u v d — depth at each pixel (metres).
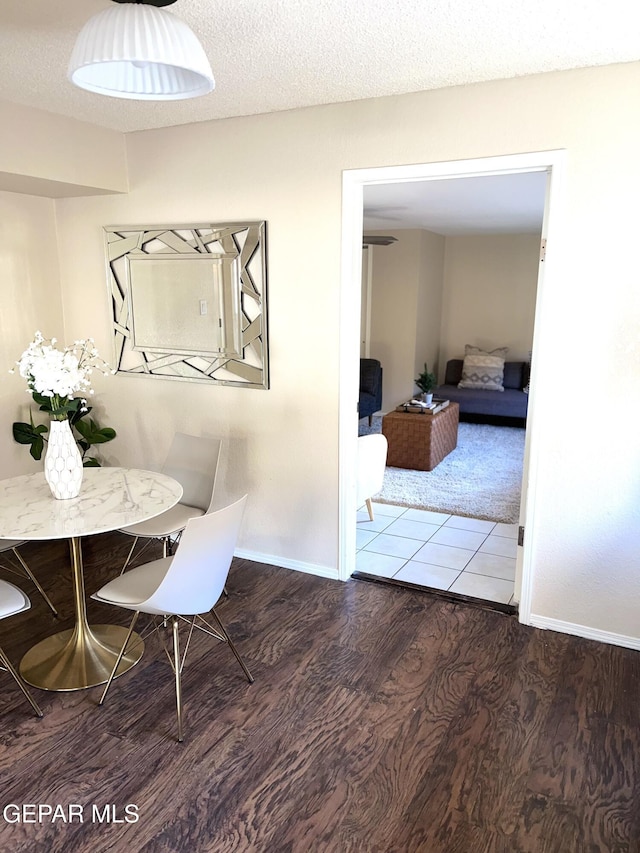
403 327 7.74
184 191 3.38
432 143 2.70
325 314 3.10
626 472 2.59
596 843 1.76
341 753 2.10
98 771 2.03
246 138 3.13
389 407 8.02
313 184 3.00
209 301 3.40
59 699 2.38
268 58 2.28
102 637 2.79
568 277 2.54
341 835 1.78
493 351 8.22
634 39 2.09
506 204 5.23
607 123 2.38
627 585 2.68
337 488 3.27
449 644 2.75
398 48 2.18
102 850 1.74
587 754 2.09
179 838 1.77
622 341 2.50
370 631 2.86
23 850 1.74
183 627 2.88
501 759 2.07
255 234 3.18
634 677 2.51
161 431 3.79
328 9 1.86
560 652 2.68
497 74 2.46
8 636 2.83
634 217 2.40
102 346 3.90
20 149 2.97
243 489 3.56
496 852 1.73
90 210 3.73
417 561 3.61
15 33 2.06
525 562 2.85
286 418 3.33
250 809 1.87
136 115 3.11
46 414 3.98
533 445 2.71
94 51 1.44
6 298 3.66
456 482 5.16
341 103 2.86
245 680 2.50
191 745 2.14
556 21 1.95
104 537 3.92
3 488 2.70
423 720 2.26
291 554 3.49
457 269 8.46
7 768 2.04
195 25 1.97
